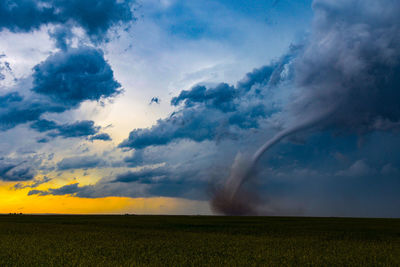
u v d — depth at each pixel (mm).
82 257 18969
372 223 57344
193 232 37000
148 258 19062
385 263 18359
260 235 33938
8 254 19453
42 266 16500
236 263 17891
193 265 17094
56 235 31281
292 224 53156
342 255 20797
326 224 53719
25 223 51156
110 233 34094
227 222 57500
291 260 18953
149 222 56094
